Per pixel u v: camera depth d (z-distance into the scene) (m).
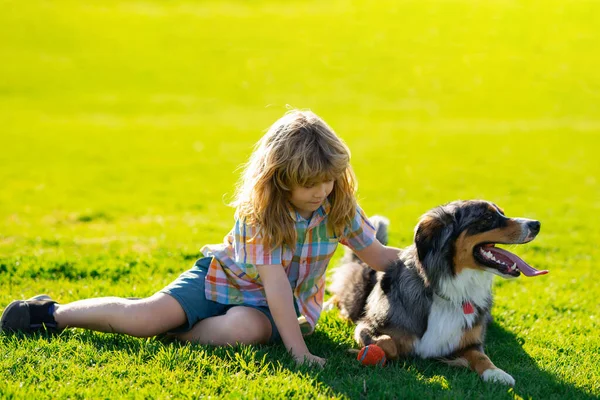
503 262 4.71
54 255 7.56
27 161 17.80
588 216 11.99
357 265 5.89
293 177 4.28
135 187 15.09
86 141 20.97
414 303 4.85
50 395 3.87
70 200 13.37
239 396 3.88
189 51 36.81
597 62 33.03
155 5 45.44
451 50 35.59
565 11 39.25
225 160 18.89
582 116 26.41
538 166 18.02
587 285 7.29
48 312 4.75
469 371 4.64
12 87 29.58
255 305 4.79
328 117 26.50
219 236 9.56
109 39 38.31
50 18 41.38
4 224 10.79
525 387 4.31
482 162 18.58
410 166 18.00
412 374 4.38
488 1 42.44
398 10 42.06
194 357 4.39
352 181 4.70
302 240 4.68
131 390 3.94
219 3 46.03
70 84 30.66
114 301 4.70
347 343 5.02
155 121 24.97
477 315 4.88
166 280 6.66
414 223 10.93
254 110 27.73
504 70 32.62
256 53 36.59
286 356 4.51
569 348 5.21
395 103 28.98
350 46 37.22
